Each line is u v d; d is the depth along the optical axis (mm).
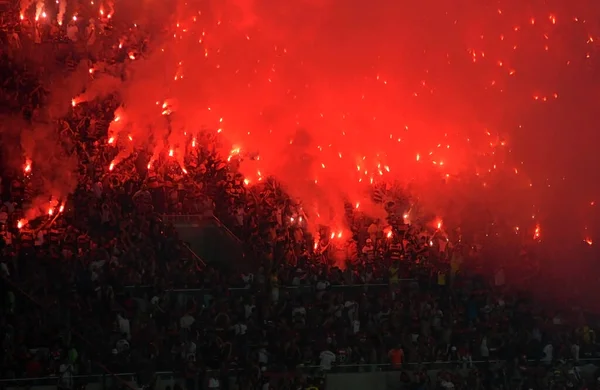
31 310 72188
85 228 80438
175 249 80500
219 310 75500
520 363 77438
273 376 72625
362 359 75500
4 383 67188
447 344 78250
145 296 75375
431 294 83188
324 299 78812
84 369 69312
